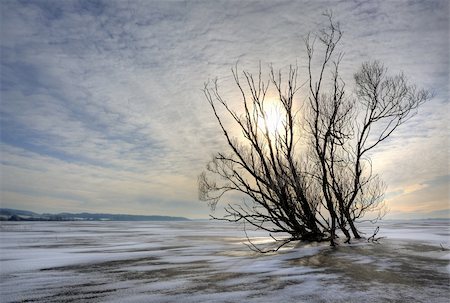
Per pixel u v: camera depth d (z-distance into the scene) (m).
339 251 10.68
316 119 13.15
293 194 14.35
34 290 6.21
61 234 26.83
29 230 34.81
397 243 13.11
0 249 14.03
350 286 5.78
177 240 19.16
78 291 6.05
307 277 6.66
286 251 11.26
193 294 5.54
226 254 11.37
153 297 5.44
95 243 17.28
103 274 7.81
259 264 8.57
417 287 5.66
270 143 13.68
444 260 8.62
